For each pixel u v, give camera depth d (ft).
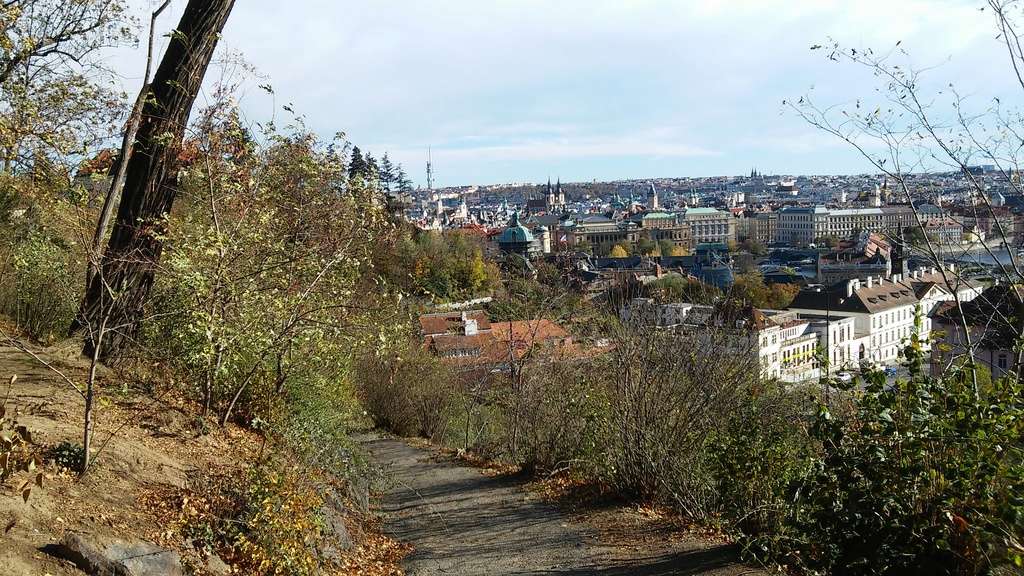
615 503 38.24
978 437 20.27
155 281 34.94
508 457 59.47
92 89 33.63
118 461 23.76
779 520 27.86
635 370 37.88
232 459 28.94
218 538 22.34
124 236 33.14
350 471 40.91
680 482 35.68
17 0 33.47
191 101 34.63
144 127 33.68
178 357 32.53
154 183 33.50
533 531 34.73
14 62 31.09
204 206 31.91
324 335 35.29
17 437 17.22
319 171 31.91
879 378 22.53
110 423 27.48
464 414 82.38
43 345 35.99
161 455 26.20
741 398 35.35
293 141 31.53
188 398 34.19
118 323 32.22
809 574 24.86
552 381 50.85
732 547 29.50
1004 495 20.18
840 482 23.00
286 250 32.17
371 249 36.68
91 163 30.45
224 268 28.76
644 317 38.88
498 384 75.51
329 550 27.68
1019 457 20.74
